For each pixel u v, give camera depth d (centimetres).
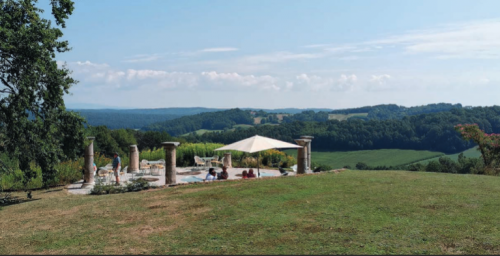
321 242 686
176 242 744
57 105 1516
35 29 1416
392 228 752
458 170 4006
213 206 1027
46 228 947
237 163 2555
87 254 709
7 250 780
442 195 1042
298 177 1467
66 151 1594
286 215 888
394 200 994
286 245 680
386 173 1571
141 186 1466
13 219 1100
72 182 1883
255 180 1438
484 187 1164
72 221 996
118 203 1181
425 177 1417
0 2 1382
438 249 632
